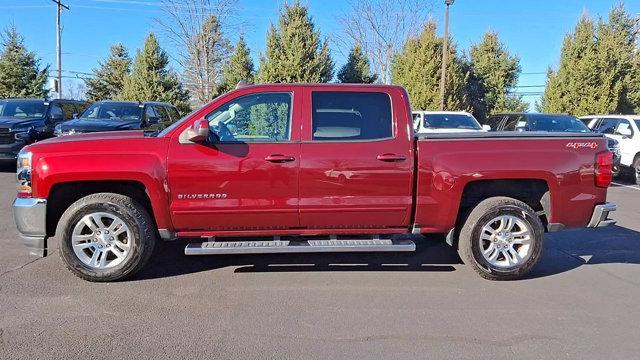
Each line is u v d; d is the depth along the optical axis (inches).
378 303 173.6
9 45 1302.9
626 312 168.1
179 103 1259.2
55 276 195.5
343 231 196.7
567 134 201.5
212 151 185.8
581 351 140.3
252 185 187.0
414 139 193.9
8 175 473.7
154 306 168.6
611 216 338.3
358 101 194.5
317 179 188.4
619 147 523.8
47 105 546.3
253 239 198.8
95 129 460.8
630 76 1020.5
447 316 163.2
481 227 195.8
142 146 185.5
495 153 193.0
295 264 217.2
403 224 197.2
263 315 162.2
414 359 134.6
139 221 187.3
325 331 150.9
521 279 201.0
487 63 1327.5
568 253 241.3
